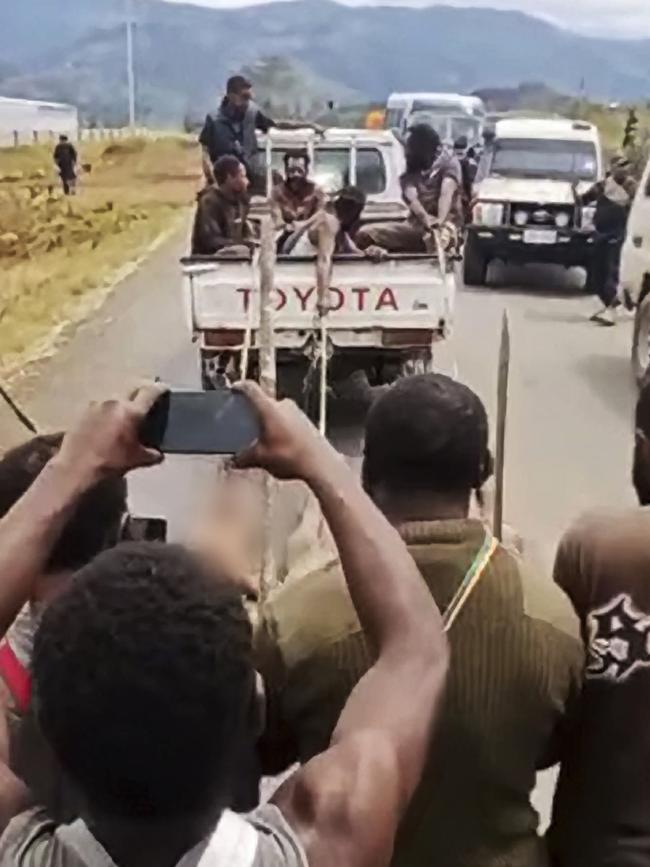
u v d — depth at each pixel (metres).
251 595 2.53
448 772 2.46
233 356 9.94
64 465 1.71
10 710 2.04
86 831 1.48
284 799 1.57
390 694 1.68
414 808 2.47
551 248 18.47
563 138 19.97
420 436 2.49
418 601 1.75
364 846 1.54
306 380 10.06
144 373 13.17
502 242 18.58
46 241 22.91
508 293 18.56
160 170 38.69
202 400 1.75
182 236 25.83
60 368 13.29
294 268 9.90
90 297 17.73
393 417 2.52
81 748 1.46
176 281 19.58
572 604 2.67
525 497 9.32
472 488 2.57
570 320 16.53
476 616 2.45
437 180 12.99
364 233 11.09
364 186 13.07
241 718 1.50
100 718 1.45
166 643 1.47
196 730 1.46
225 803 1.51
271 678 2.47
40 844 1.50
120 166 38.91
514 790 2.51
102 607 1.48
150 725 1.45
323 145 13.12
